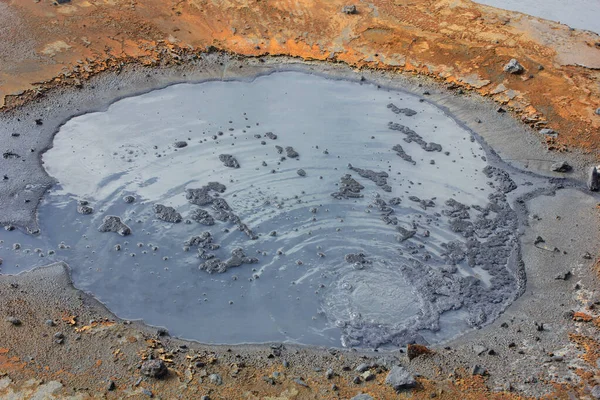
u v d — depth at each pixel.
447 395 7.69
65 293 9.02
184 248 9.73
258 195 10.72
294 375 7.99
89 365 7.90
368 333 8.69
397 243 10.02
